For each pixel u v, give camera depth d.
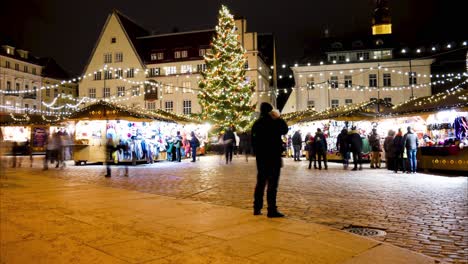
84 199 9.06
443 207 8.30
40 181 13.13
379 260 4.64
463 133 17.34
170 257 4.70
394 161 17.02
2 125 34.75
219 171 17.44
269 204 7.08
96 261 4.54
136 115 21.92
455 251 5.27
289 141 32.00
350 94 50.53
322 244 5.31
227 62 38.44
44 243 5.27
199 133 35.09
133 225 6.37
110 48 59.56
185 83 57.09
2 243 5.26
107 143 14.92
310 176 15.09
